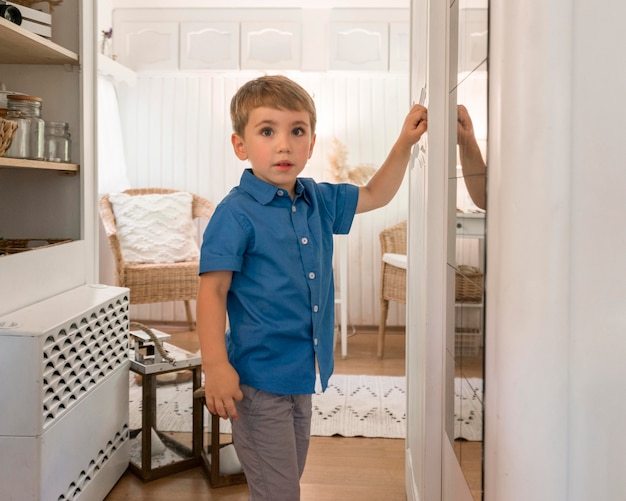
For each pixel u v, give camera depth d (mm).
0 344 1549
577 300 743
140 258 3975
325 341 1379
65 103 2230
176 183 4477
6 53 2061
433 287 1316
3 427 1554
